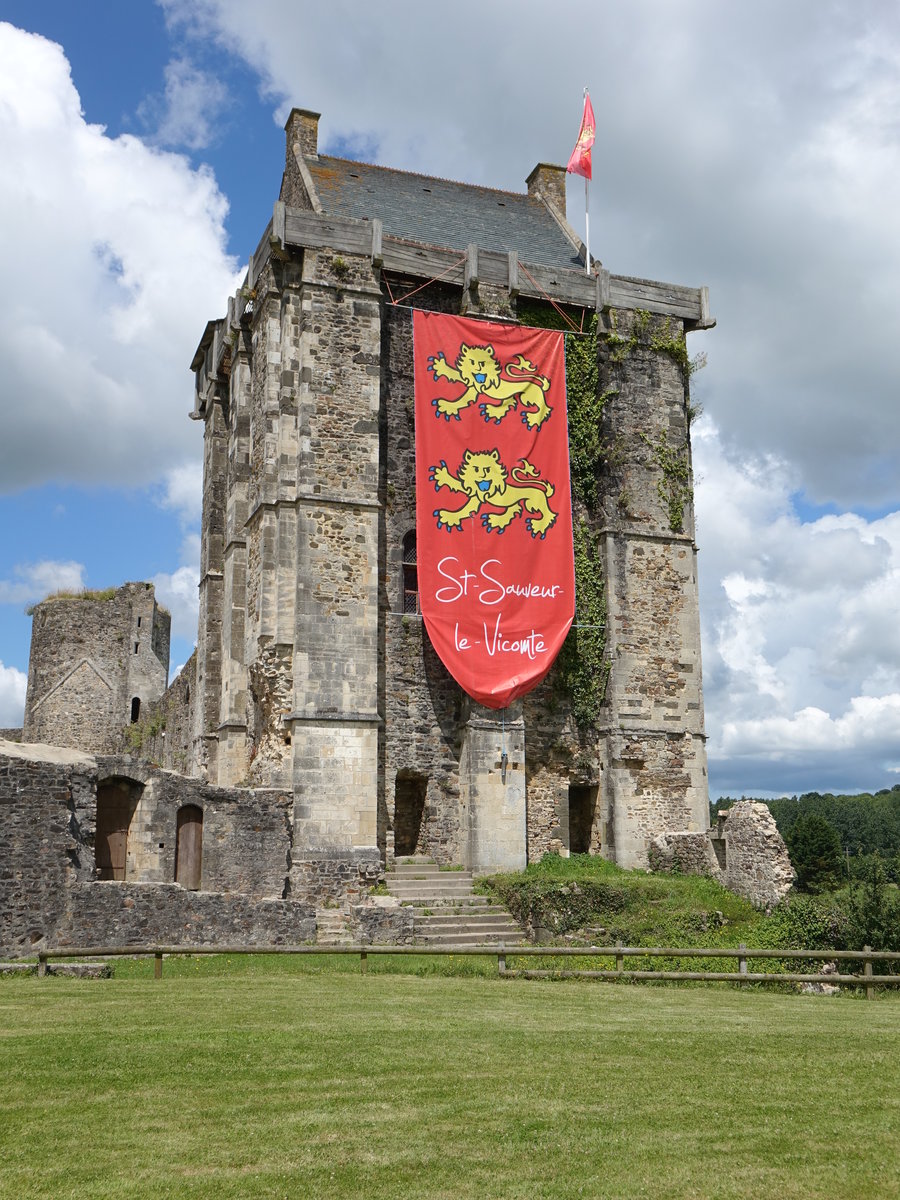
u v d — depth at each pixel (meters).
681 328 27.27
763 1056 10.01
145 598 46.91
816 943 17.73
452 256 25.23
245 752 24.56
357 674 22.05
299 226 23.33
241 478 25.69
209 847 19.95
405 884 21.55
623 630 25.08
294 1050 9.70
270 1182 6.55
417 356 23.69
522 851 22.89
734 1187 6.62
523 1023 11.41
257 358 24.91
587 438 25.86
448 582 23.11
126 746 43.47
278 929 18.52
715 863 22.42
